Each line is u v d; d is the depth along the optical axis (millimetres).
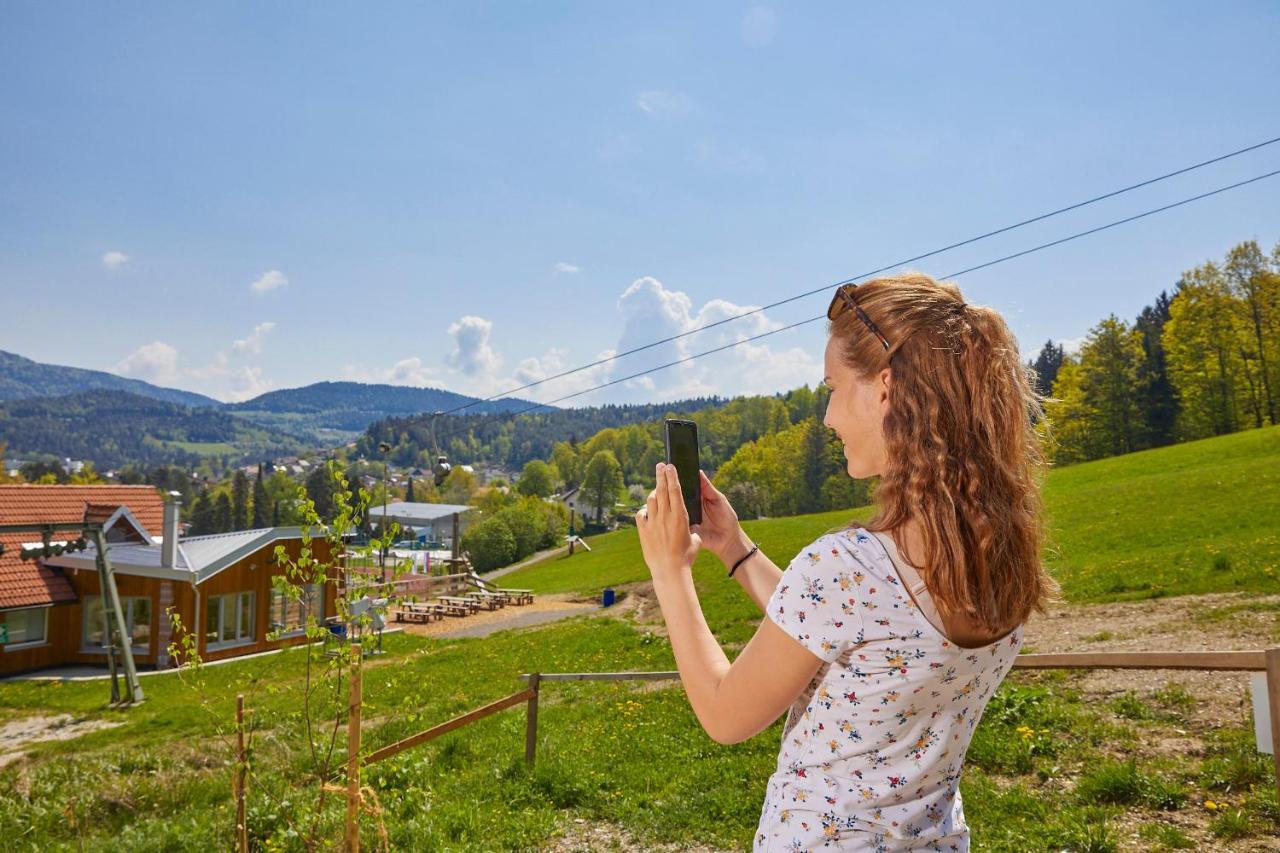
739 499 123000
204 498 155750
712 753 8320
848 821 1130
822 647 1105
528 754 8172
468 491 161125
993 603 1067
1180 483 36781
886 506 1139
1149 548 23953
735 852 6098
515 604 42438
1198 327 73375
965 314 1186
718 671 1204
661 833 6500
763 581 1568
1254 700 3381
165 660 27047
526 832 6672
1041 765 6660
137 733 16844
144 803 8906
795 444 124062
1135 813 5539
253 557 28531
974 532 1054
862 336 1224
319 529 4277
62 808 8648
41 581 28078
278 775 8711
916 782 1124
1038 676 9398
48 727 18922
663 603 1287
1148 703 7859
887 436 1153
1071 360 91875
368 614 4055
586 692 13922
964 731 1161
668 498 1311
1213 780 5723
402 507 127938
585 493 161625
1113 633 12836
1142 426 81375
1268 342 70938
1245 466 38562
